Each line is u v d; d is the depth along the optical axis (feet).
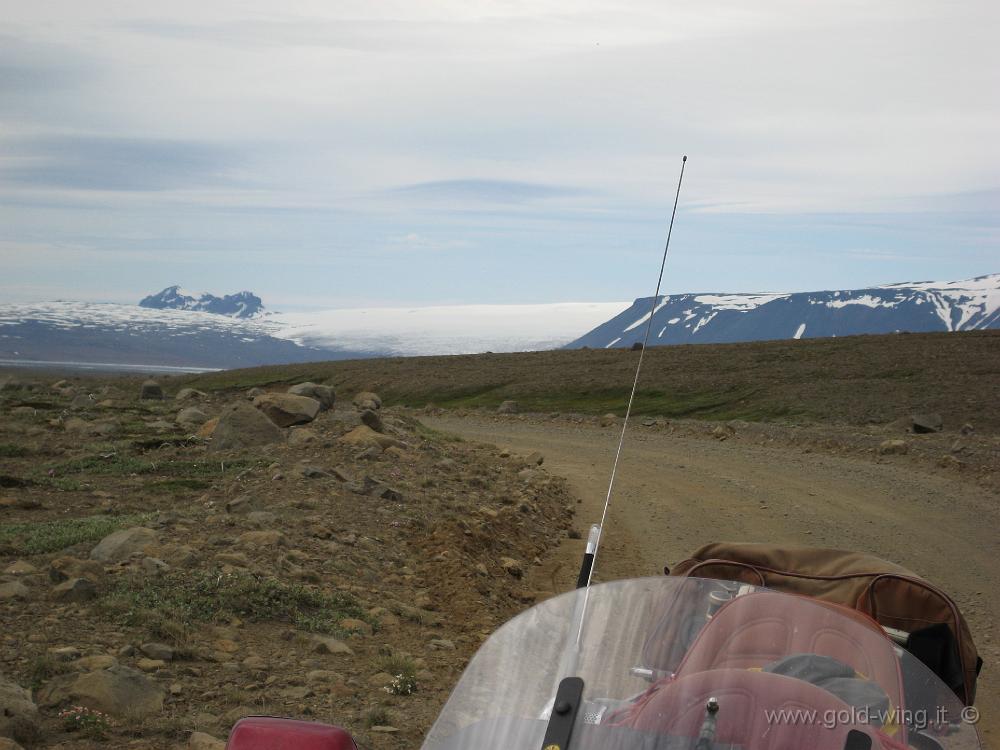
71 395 121.39
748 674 9.43
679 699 9.11
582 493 64.59
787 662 10.07
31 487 48.75
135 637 22.86
